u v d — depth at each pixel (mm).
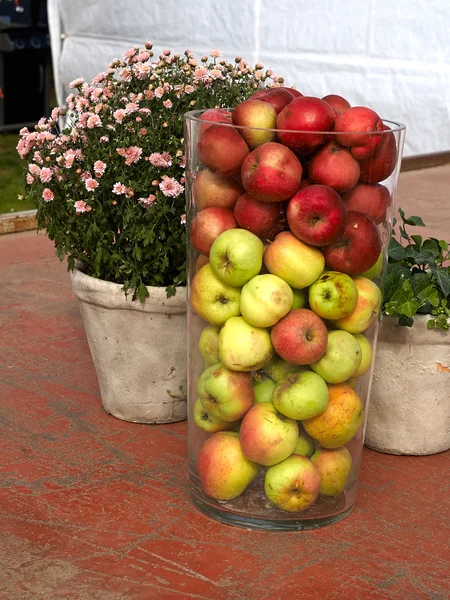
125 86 3186
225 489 2521
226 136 2279
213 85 3203
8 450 3014
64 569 2334
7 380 3613
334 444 2508
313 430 2467
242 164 2309
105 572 2326
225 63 3301
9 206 7711
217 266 2363
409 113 8086
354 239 2311
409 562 2418
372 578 2334
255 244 2322
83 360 3871
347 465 2574
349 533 2564
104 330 3143
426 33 7715
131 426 3252
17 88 11375
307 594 2252
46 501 2686
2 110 11305
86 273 3270
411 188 7613
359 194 2359
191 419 2646
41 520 2576
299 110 2262
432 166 8578
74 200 3064
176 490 2795
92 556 2400
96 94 3070
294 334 2326
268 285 2309
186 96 3133
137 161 2988
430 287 2912
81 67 9789
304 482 2469
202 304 2426
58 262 5395
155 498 2736
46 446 3059
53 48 10031
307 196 2238
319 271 2342
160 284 3125
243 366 2381
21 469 2887
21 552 2406
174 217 3010
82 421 3271
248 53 8672
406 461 3053
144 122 3049
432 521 2650
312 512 2576
